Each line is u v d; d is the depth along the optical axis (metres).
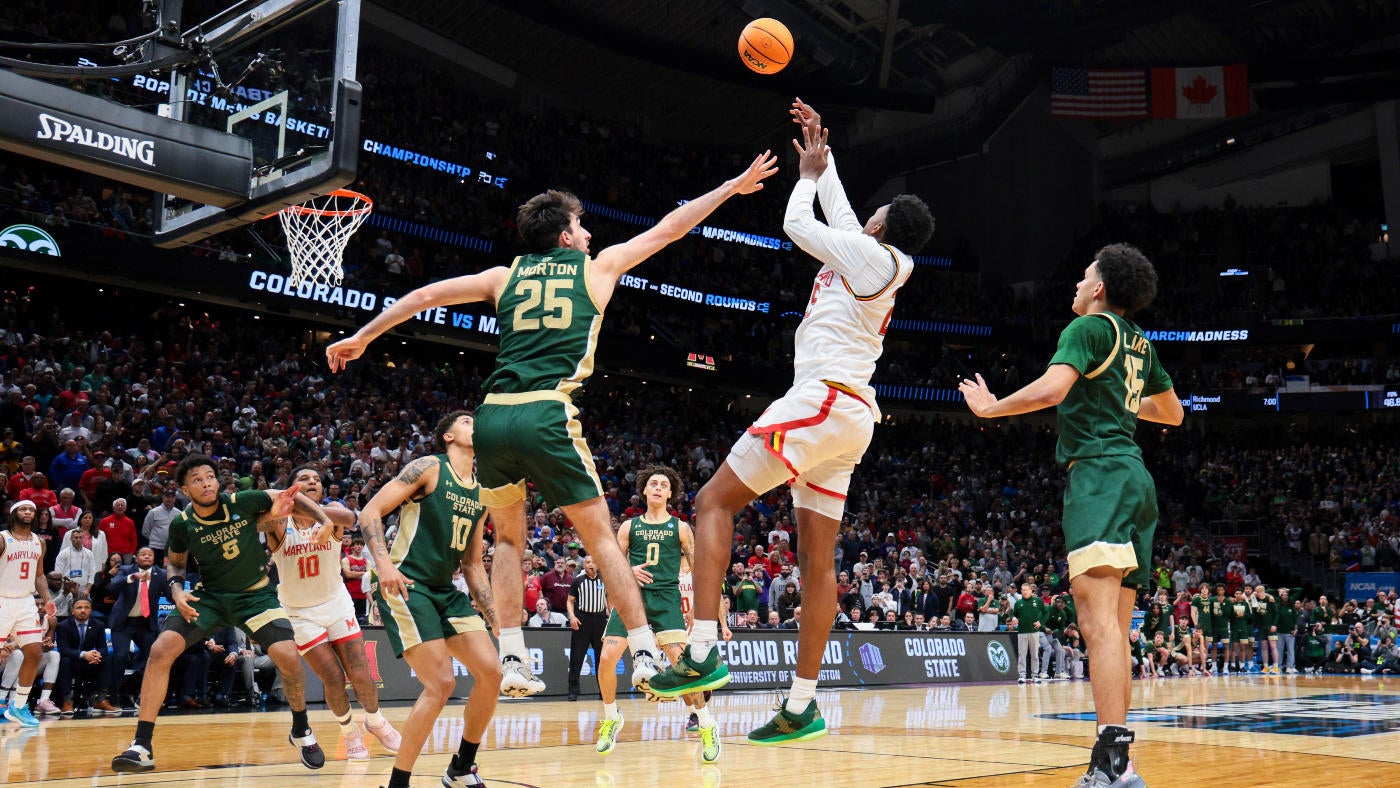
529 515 16.30
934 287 34.97
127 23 21.80
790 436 3.91
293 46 8.66
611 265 3.95
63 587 10.64
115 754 6.75
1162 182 37.56
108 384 16.61
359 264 23.72
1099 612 4.14
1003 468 30.84
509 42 30.86
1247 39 32.59
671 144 35.91
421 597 4.79
